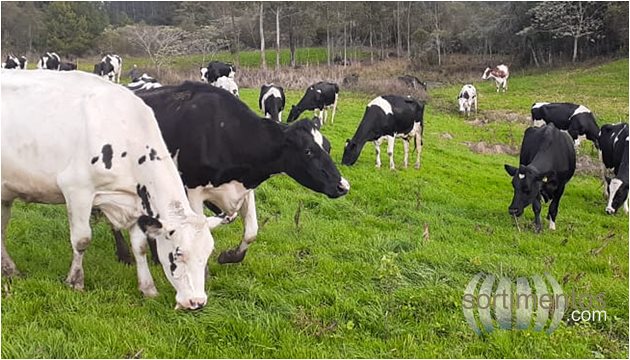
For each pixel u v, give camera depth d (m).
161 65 44.72
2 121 5.62
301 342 4.93
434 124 22.06
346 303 5.58
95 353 4.45
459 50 54.59
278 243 7.47
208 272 6.18
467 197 11.47
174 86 6.55
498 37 50.84
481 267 6.92
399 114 12.90
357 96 29.77
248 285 5.88
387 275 6.27
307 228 8.19
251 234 6.48
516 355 4.94
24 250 6.49
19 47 54.28
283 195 9.90
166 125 6.13
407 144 13.53
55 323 4.88
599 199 12.34
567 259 7.66
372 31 60.03
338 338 5.05
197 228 5.05
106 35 55.47
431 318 5.51
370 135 12.89
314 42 64.31
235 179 6.27
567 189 12.86
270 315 5.30
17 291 5.31
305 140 6.27
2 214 5.99
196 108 6.13
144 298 5.52
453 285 6.32
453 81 42.44
